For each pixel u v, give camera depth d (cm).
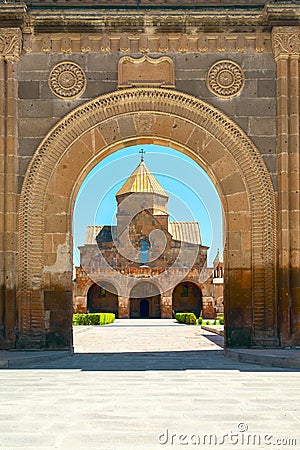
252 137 1681
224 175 1688
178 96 1692
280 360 1388
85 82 1697
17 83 1689
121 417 819
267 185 1662
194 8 1719
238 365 1419
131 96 1694
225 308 1675
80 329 3594
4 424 779
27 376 1234
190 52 1709
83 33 1698
